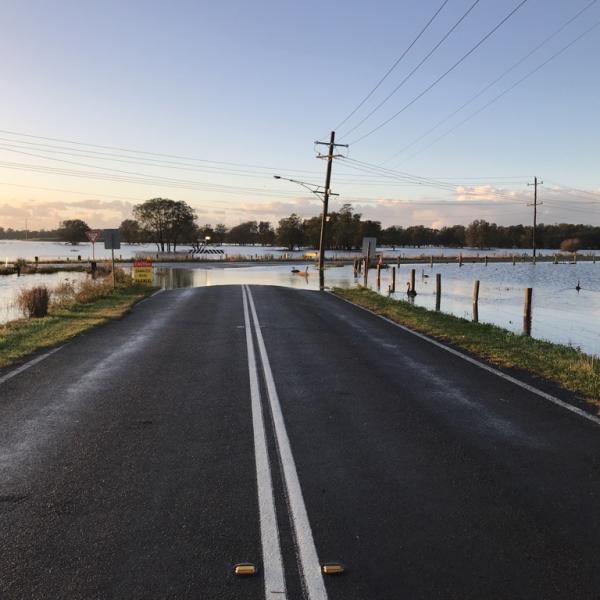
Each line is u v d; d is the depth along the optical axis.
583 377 8.36
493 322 18.77
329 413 6.44
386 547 3.51
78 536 3.58
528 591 3.07
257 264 63.19
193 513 3.93
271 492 4.30
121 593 3.00
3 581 3.09
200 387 7.57
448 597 3.01
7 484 4.39
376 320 15.68
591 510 4.07
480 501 4.20
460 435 5.73
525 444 5.48
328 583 3.12
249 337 11.93
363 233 143.12
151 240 107.12
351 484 4.47
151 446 5.27
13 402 6.73
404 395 7.34
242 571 3.19
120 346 10.71
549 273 53.41
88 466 4.77
